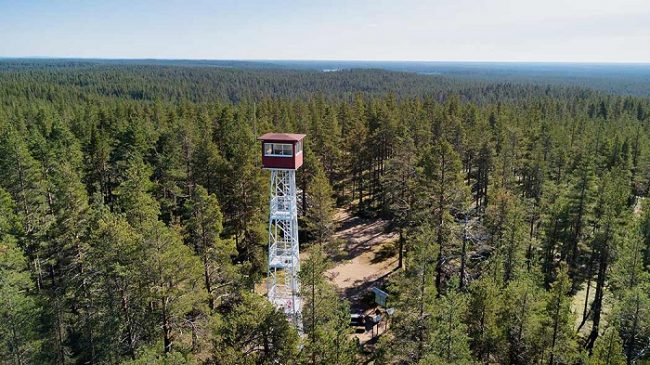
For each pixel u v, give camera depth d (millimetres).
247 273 35906
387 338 26125
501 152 55656
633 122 91000
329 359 22109
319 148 62281
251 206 43719
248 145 49125
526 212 42781
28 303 23750
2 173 40219
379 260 48062
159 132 61500
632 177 60156
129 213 33531
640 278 29734
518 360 26297
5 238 30672
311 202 44312
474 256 43000
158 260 25188
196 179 49250
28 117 81375
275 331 22531
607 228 34938
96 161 52562
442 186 36031
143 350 24391
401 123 63844
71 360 28219
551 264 43250
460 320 26156
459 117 71250
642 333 26156
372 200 65625
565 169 56812
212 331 25797
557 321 24922
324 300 24750
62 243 33938
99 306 28062
